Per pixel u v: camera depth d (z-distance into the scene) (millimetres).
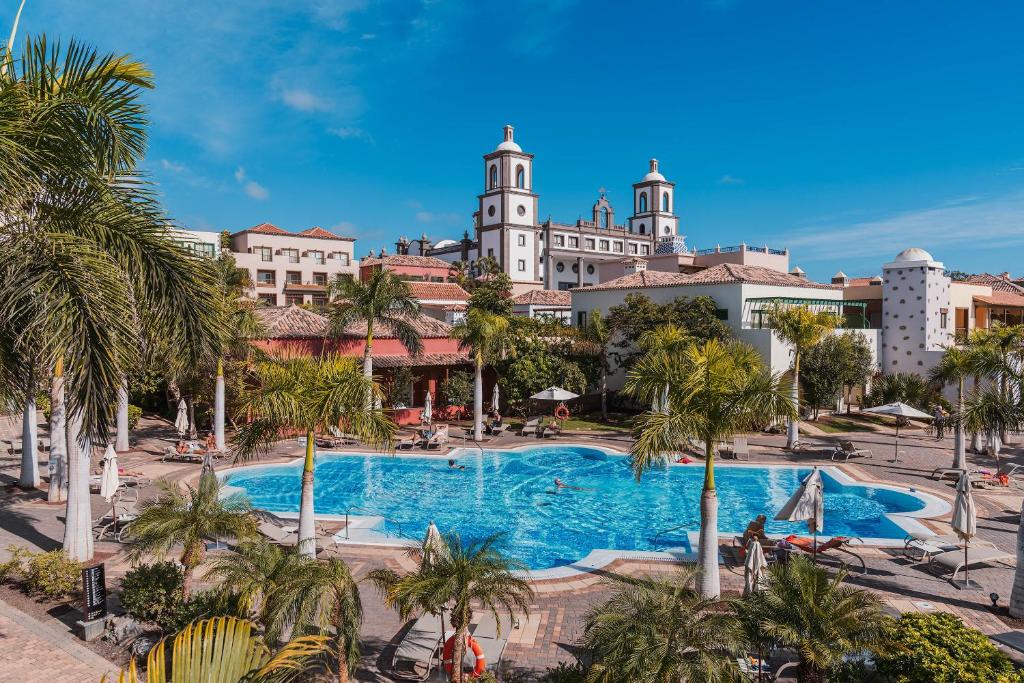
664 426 12078
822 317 30781
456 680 9281
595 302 45969
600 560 15617
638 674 7426
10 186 7785
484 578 9406
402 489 24234
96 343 7805
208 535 11883
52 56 8781
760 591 9227
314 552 12828
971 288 50906
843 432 34094
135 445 28547
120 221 8992
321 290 74062
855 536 18250
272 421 13773
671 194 109125
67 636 11164
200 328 9570
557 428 32812
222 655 4547
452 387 36750
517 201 88562
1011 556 15320
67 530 14625
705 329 36750
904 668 8797
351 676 10109
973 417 14719
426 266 78688
